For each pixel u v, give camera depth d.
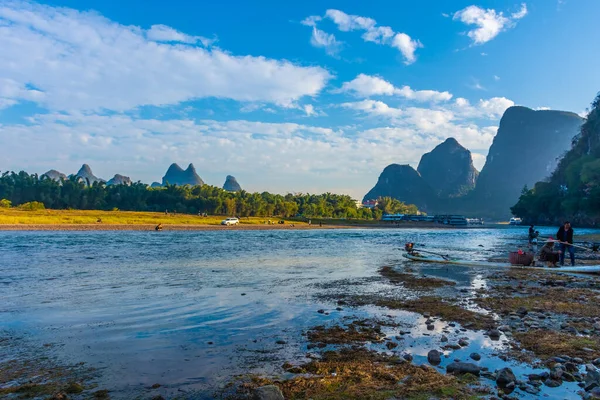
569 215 134.62
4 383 6.38
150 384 6.33
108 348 8.20
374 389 5.96
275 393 5.57
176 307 12.09
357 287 15.84
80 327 9.82
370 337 8.95
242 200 169.00
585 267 21.09
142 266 22.98
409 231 107.50
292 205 185.50
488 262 25.08
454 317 10.76
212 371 6.90
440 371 6.85
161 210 161.62
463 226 168.75
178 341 8.70
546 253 24.14
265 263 24.98
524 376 6.59
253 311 11.57
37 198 150.88
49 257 28.22
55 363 7.32
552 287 15.74
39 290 14.99
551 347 8.00
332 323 10.22
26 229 74.69
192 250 35.72
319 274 19.84
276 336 9.06
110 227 84.81
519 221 191.25
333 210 198.62
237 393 5.89
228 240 54.12
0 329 9.60
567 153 173.50
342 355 7.70
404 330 9.53
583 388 6.06
